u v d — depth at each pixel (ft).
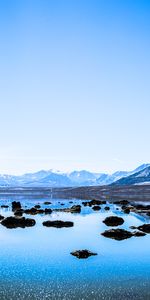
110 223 181.47
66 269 93.97
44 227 168.55
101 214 228.63
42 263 100.27
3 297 72.84
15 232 153.48
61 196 497.05
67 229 161.99
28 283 82.33
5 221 178.40
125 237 139.13
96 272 91.45
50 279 85.46
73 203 341.82
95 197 460.14
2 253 112.98
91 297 73.10
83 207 289.33
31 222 178.81
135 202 344.28
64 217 211.41
